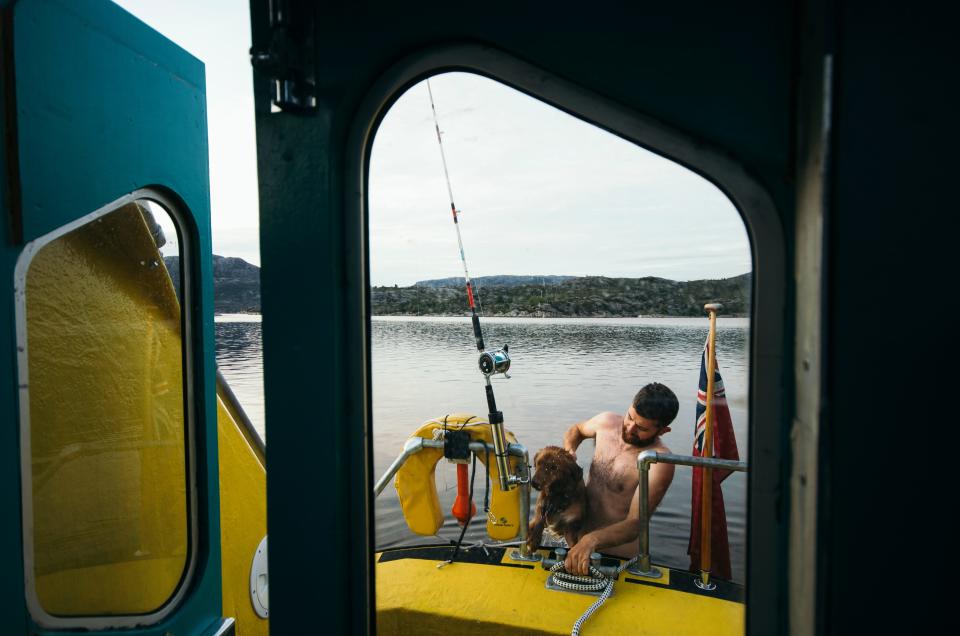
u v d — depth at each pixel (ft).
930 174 2.09
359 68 3.21
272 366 3.42
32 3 4.16
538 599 7.44
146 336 6.00
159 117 5.58
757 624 2.74
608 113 2.85
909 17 2.06
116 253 5.57
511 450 8.11
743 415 2.79
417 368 18.15
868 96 2.11
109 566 5.53
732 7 2.65
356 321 3.40
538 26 2.92
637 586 7.68
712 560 7.92
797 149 2.56
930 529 2.15
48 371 4.85
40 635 4.47
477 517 12.02
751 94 2.65
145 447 6.00
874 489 2.18
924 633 2.17
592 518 9.11
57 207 4.42
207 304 6.39
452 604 7.27
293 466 3.43
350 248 3.37
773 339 2.66
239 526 8.85
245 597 8.87
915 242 2.11
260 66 3.18
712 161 2.70
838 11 2.12
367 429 3.49
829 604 2.24
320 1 3.22
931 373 2.12
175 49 5.80
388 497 13.37
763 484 2.70
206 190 6.37
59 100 4.41
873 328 2.15
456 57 3.08
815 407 2.26
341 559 3.45
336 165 3.31
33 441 4.72
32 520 4.35
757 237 2.67
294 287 3.37
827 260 2.18
